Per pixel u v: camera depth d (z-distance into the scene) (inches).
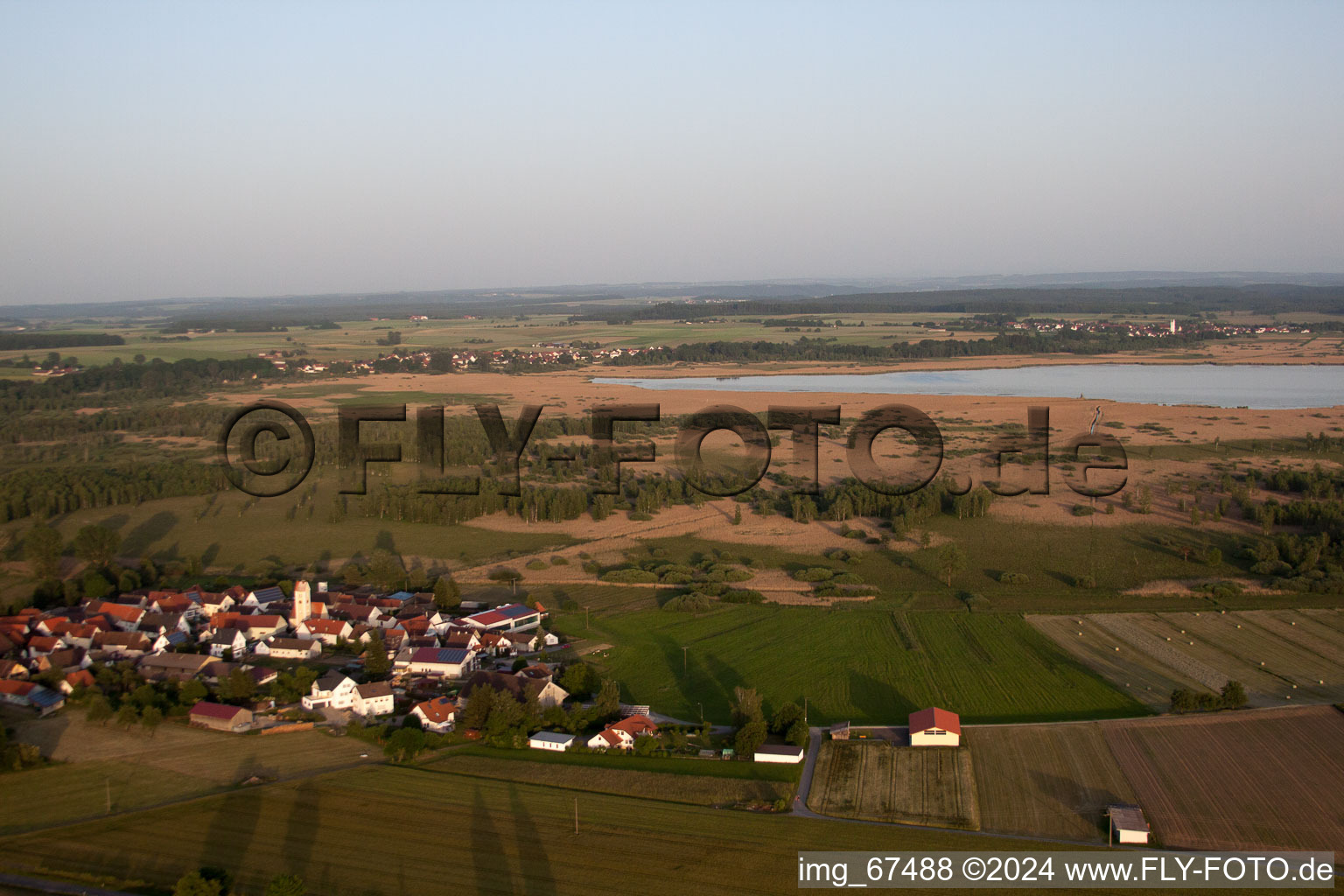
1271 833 3474.4
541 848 3408.0
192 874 3046.3
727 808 3725.4
